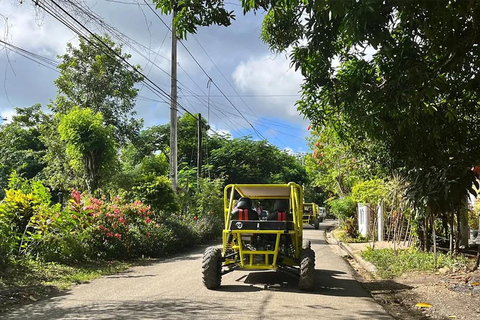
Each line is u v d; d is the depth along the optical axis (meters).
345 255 17.17
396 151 8.55
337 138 10.40
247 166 40.53
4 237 10.20
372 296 8.94
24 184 13.38
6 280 9.19
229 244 10.16
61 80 26.09
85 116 18.17
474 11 6.36
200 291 9.02
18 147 34.72
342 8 5.58
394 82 6.43
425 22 6.48
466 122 8.02
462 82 7.46
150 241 15.30
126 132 28.22
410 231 15.48
